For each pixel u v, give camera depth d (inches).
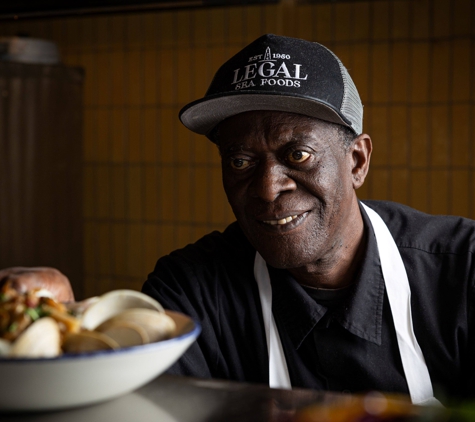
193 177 119.3
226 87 34.2
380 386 35.9
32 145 102.7
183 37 117.8
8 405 17.4
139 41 120.6
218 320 38.1
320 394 20.0
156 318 20.9
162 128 120.5
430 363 36.9
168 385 21.1
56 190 106.8
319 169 33.0
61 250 109.3
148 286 38.8
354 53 108.6
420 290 37.2
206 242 42.2
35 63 101.2
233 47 115.1
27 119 101.5
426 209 107.3
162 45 119.2
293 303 36.4
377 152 108.7
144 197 122.6
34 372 16.5
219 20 115.3
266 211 33.2
